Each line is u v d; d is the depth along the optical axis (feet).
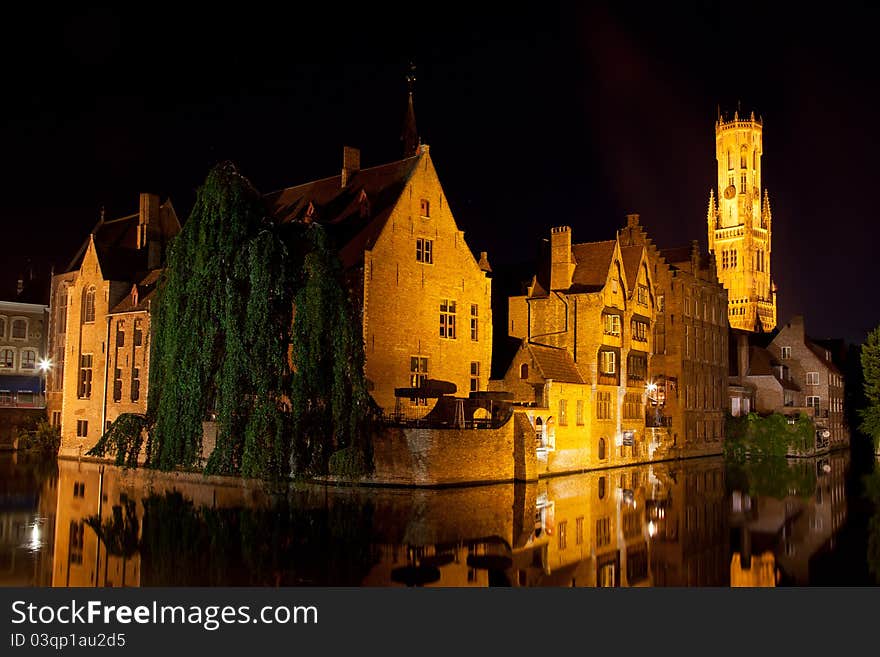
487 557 82.23
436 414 143.95
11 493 127.13
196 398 110.32
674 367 219.00
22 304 251.80
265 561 78.64
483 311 176.14
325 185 186.91
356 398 118.01
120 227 224.33
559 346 182.39
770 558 86.38
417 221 162.20
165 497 121.29
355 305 122.31
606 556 85.05
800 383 281.13
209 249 114.73
